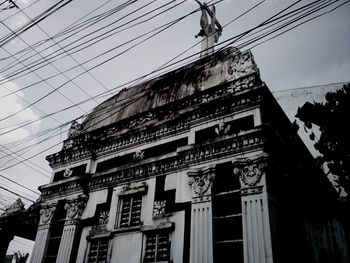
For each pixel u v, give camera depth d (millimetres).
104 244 12734
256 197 9734
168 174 12398
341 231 11734
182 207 11281
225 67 14234
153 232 11539
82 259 12742
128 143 14688
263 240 9000
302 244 10664
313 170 13242
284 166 11641
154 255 11047
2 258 17562
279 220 10078
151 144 13891
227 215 10406
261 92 11359
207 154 11438
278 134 12266
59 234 14547
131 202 12875
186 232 10742
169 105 14305
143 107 16156
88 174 14625
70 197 14859
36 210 16734
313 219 11961
